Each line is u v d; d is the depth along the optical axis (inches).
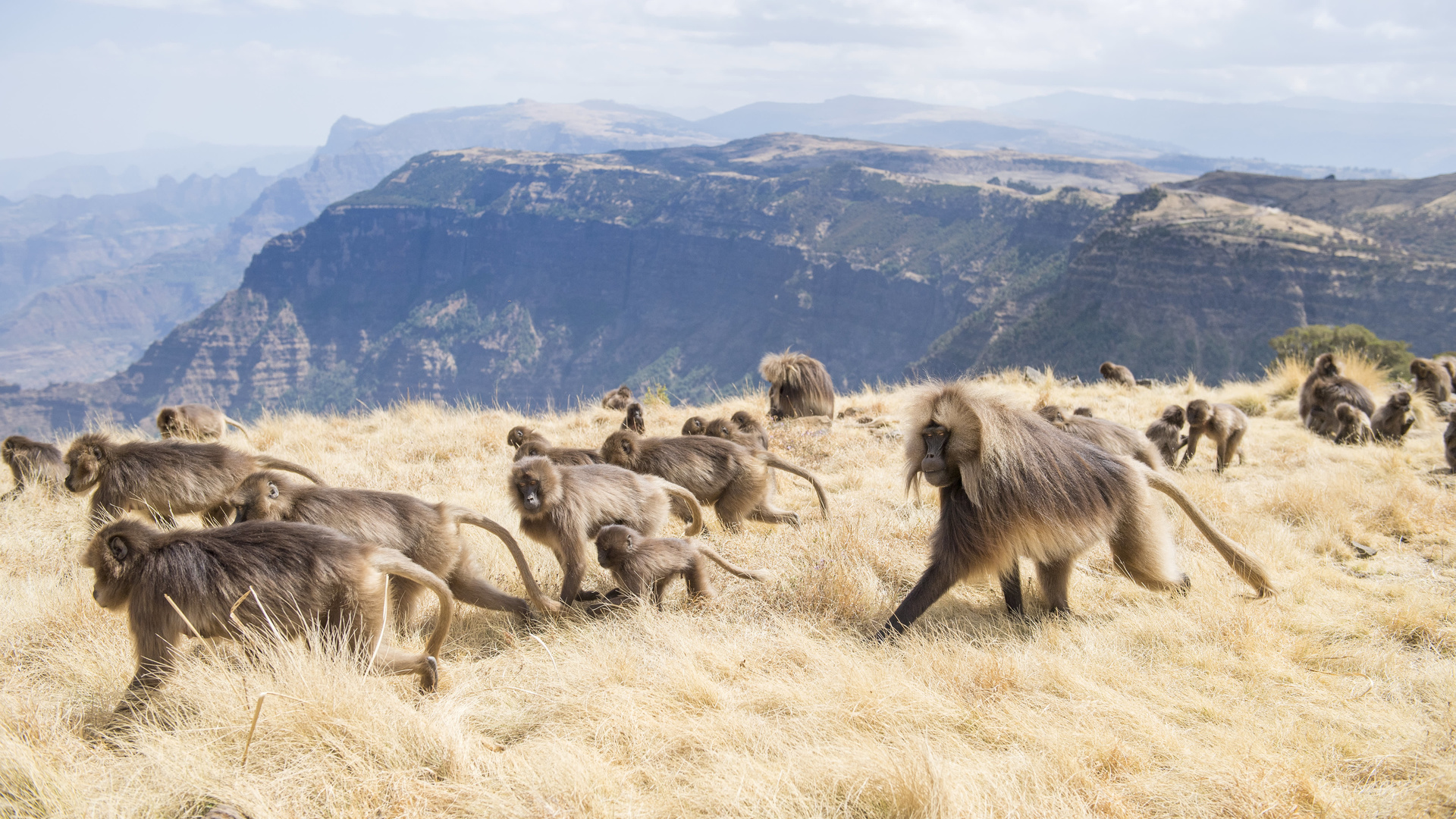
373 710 176.1
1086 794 156.6
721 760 166.2
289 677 184.1
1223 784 158.7
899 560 300.0
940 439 235.3
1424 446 485.4
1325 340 1685.5
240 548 199.0
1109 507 250.4
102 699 203.5
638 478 297.7
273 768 166.4
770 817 149.6
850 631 248.5
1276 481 417.7
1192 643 228.8
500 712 193.8
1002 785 156.1
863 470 435.5
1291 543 311.6
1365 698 196.1
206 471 318.3
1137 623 241.1
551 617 250.2
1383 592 265.6
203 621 194.9
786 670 211.2
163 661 193.8
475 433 531.8
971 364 6382.9
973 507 237.3
